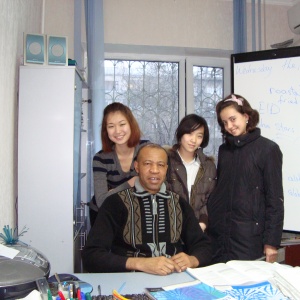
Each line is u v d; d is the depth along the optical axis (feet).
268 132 6.94
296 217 6.66
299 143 6.68
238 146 5.89
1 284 3.03
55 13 8.64
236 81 7.25
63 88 6.39
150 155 4.96
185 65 9.94
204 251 4.82
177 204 5.14
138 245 4.83
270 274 3.94
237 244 5.83
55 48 6.37
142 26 9.10
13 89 6.30
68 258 6.40
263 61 6.99
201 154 6.53
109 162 6.27
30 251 3.61
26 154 6.33
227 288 3.54
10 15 6.06
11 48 6.15
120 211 4.94
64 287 3.36
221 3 9.46
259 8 9.37
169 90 9.86
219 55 9.98
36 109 6.35
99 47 8.45
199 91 9.98
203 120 6.29
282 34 9.69
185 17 9.30
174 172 6.36
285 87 6.81
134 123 6.11
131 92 9.64
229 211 5.96
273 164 5.65
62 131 6.38
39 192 6.35
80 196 7.80
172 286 3.63
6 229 3.96
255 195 5.76
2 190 5.73
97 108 8.39
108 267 4.42
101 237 4.78
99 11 8.48
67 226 6.40
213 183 6.44
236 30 9.21
